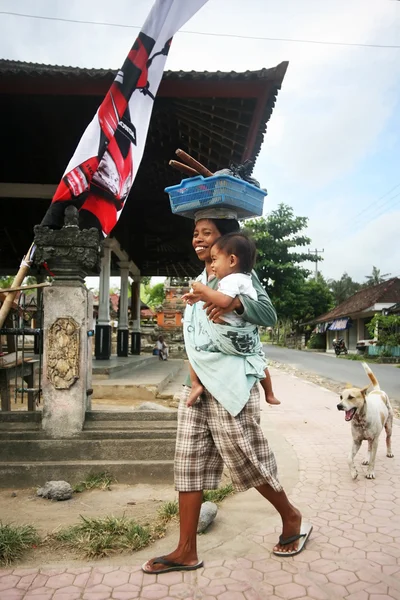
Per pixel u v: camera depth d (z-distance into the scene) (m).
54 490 3.54
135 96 4.99
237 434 2.47
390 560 2.62
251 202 2.79
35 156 8.78
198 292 2.34
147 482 3.91
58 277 4.15
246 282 2.44
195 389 2.50
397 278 34.66
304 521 3.21
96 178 4.78
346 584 2.36
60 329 4.07
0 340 4.71
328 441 5.77
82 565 2.54
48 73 6.31
